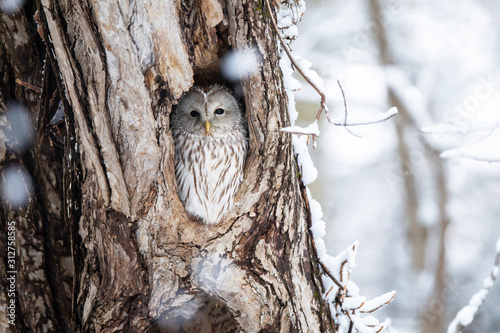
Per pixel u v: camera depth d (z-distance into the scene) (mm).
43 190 8641
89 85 7172
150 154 7496
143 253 7738
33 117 8492
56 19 7066
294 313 8180
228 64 8688
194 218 8500
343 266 8672
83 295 7695
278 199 8117
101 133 7289
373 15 20719
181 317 9664
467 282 21328
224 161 9758
